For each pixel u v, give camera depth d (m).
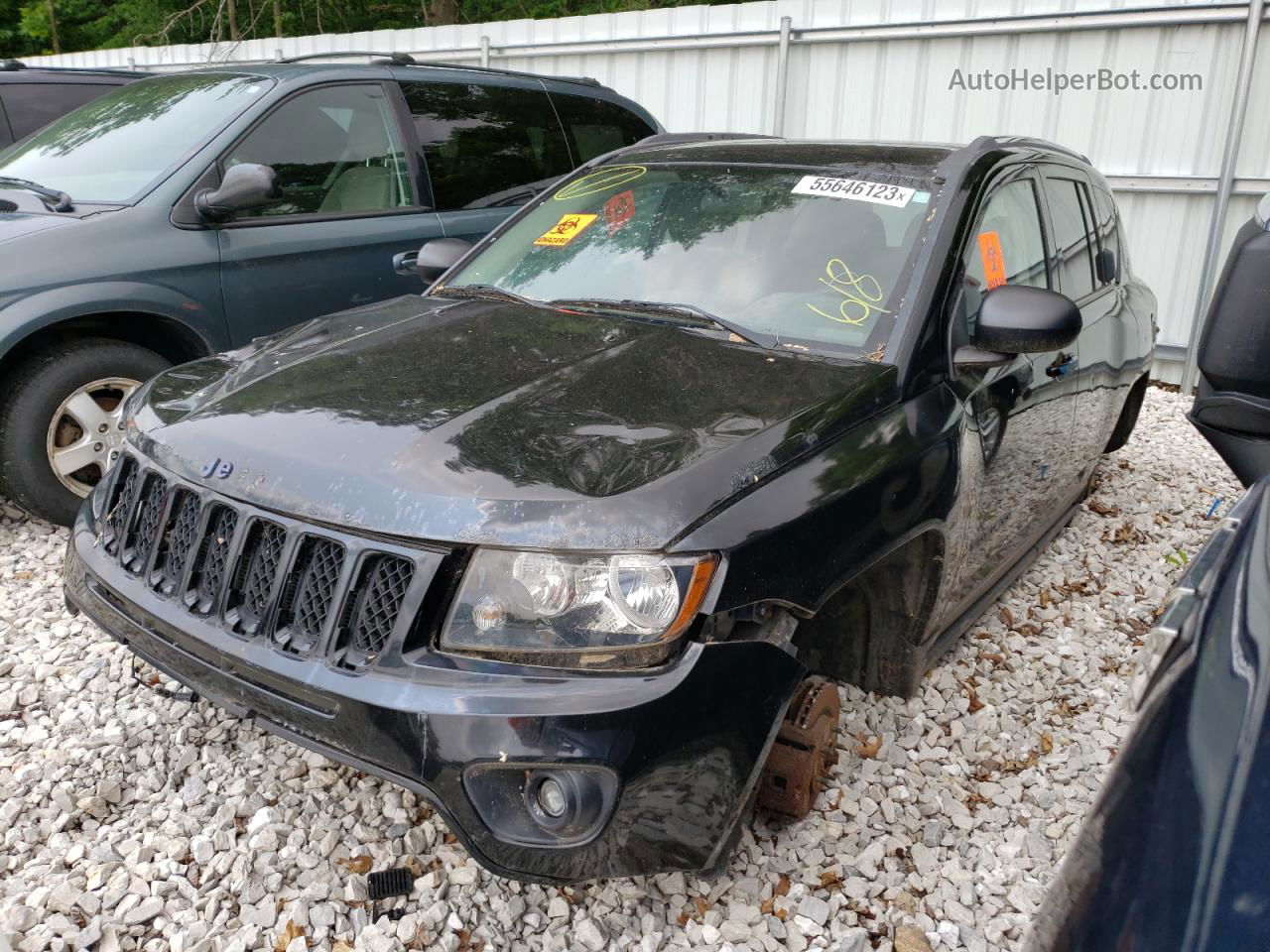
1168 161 7.57
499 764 1.93
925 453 2.65
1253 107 7.23
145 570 2.48
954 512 2.79
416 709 1.97
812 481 2.32
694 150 3.75
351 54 5.62
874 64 8.41
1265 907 0.89
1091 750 3.22
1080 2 7.46
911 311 2.82
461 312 3.16
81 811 2.68
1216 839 0.98
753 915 2.39
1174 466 6.16
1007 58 7.91
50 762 2.89
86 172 4.74
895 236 3.04
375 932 2.29
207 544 2.36
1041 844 2.74
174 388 2.83
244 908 2.36
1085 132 7.80
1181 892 0.95
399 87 5.37
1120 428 5.38
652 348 2.75
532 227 3.70
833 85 8.63
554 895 2.41
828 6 8.40
